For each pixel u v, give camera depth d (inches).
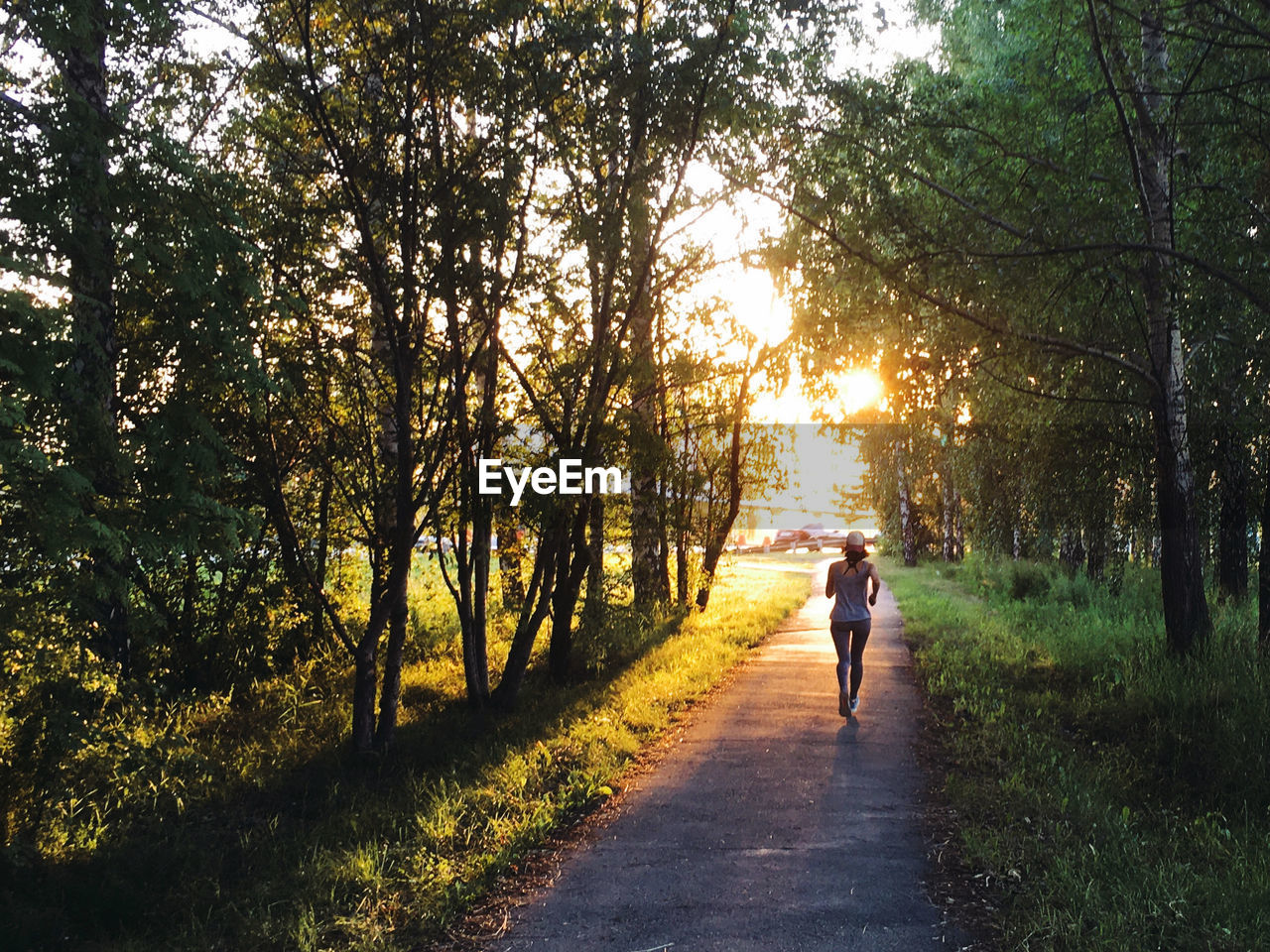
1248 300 354.6
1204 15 337.4
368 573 479.5
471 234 300.0
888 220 374.6
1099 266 356.8
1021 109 386.0
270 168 303.1
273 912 184.9
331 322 304.2
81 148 194.1
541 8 291.3
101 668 220.2
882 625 693.9
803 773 277.1
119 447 206.1
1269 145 340.5
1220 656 362.9
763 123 330.0
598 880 197.5
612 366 358.0
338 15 294.7
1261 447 502.6
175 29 250.5
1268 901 175.9
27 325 179.6
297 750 311.4
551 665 451.2
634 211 317.4
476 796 252.1
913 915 174.9
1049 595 745.6
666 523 491.2
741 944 163.9
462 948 167.0
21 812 208.2
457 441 336.8
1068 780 255.6
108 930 181.5
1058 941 161.3
